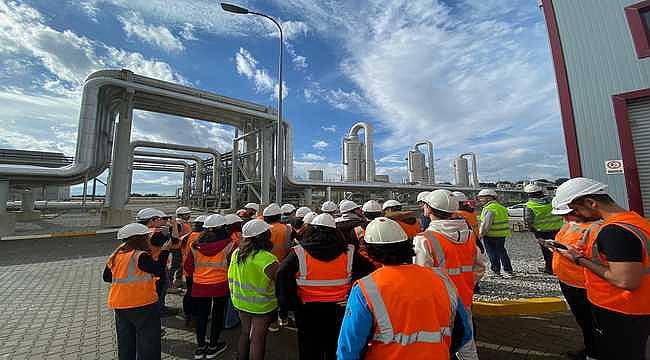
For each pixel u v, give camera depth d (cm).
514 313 480
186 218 670
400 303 151
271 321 330
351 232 396
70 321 495
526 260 827
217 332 384
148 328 312
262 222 346
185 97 2081
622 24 593
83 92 1752
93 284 709
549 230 631
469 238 282
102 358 379
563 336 402
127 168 2019
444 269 259
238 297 326
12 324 482
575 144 629
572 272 330
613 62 597
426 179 7512
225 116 2600
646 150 557
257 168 2816
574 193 239
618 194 577
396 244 165
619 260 200
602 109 603
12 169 1623
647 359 286
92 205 3481
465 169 7325
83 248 1223
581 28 639
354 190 4553
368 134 4675
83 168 1739
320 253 284
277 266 319
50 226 2098
